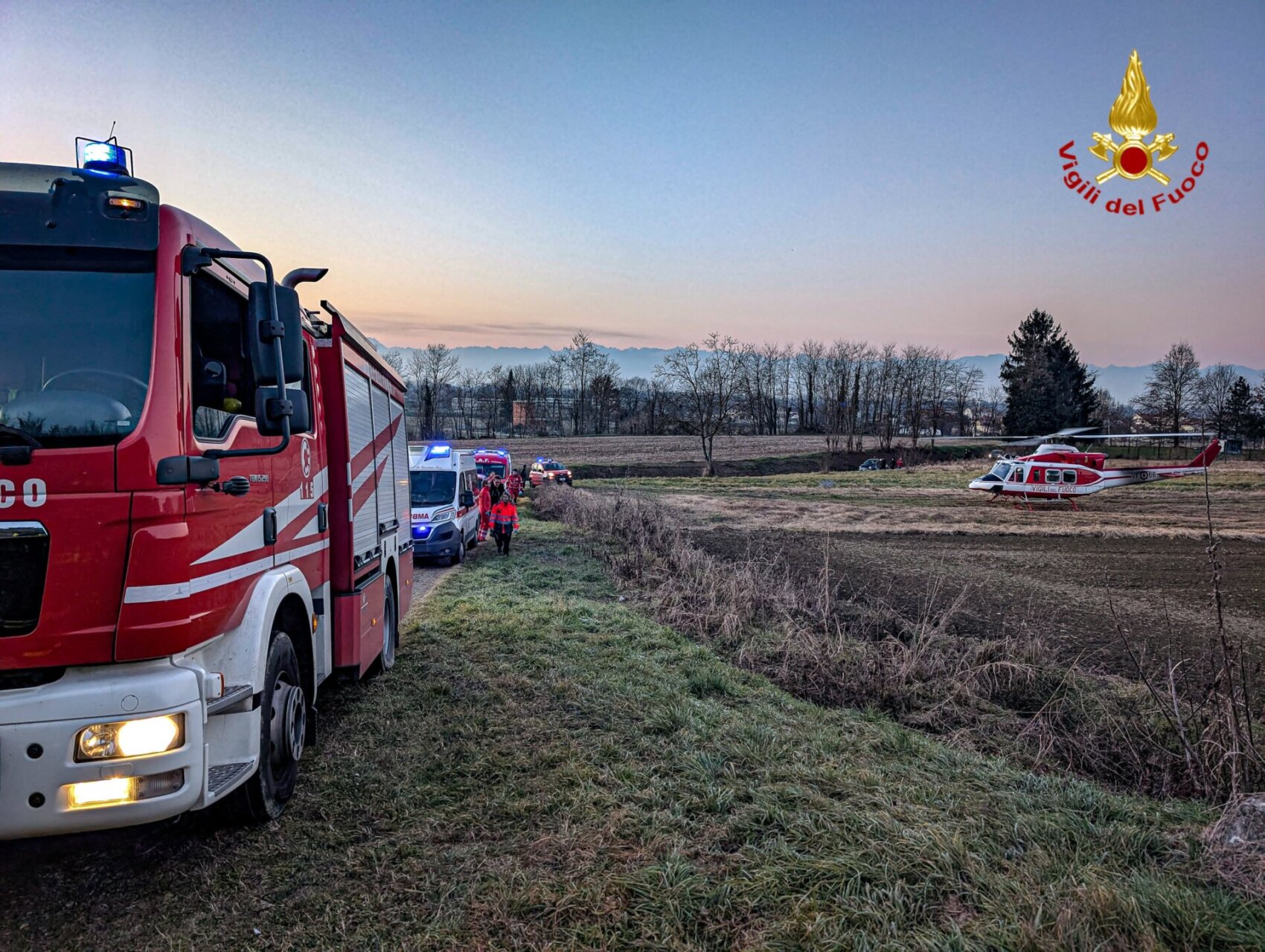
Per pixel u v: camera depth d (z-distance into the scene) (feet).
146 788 10.21
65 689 9.88
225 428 12.53
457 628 29.84
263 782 13.33
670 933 10.21
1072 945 9.37
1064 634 34.58
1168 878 11.21
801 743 17.87
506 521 53.31
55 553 9.85
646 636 29.22
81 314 10.64
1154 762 18.37
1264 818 11.89
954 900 10.78
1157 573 53.01
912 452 255.50
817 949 9.74
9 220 10.77
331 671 18.72
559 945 10.05
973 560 58.80
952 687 24.53
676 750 17.10
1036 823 13.16
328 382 18.57
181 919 10.84
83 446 10.04
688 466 215.31
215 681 11.14
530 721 19.19
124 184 11.45
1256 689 25.66
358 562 19.67
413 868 12.19
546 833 13.28
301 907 11.14
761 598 36.45
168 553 10.32
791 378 360.89
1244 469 174.50
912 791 14.79
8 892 11.50
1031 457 109.60
